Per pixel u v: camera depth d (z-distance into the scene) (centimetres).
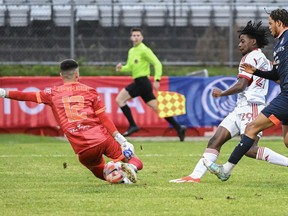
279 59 1847
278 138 4081
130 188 1833
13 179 2092
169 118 3878
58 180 2064
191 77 4147
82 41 4969
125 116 3875
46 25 4934
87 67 4953
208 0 5050
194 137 4162
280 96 1850
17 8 4922
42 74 4869
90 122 1839
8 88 4094
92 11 4978
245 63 1889
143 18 5056
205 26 5094
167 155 2931
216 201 1620
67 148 3312
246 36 2012
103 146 1844
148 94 3856
